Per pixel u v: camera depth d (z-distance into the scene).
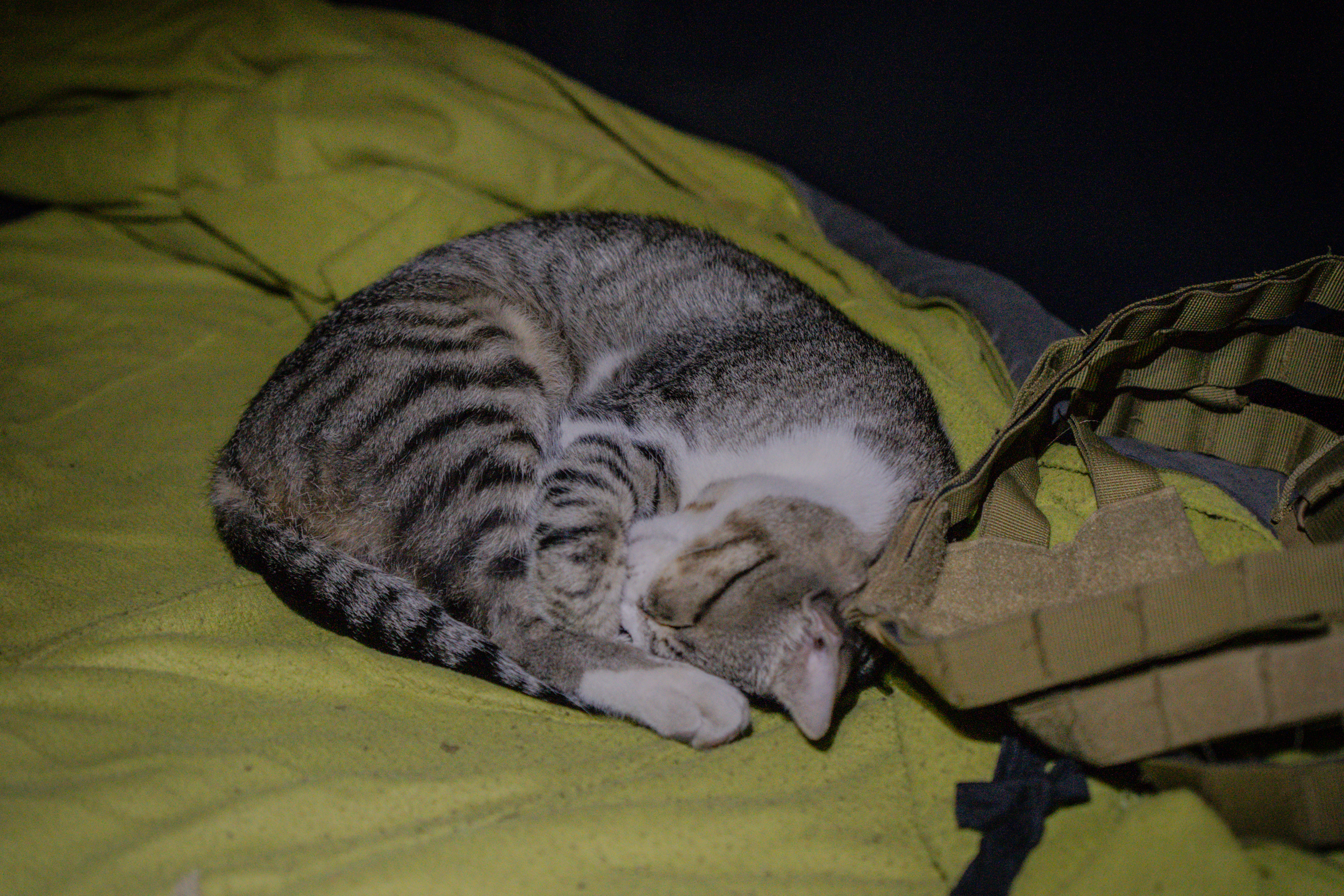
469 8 1.25
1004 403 0.91
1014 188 1.02
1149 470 0.79
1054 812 0.71
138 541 0.86
